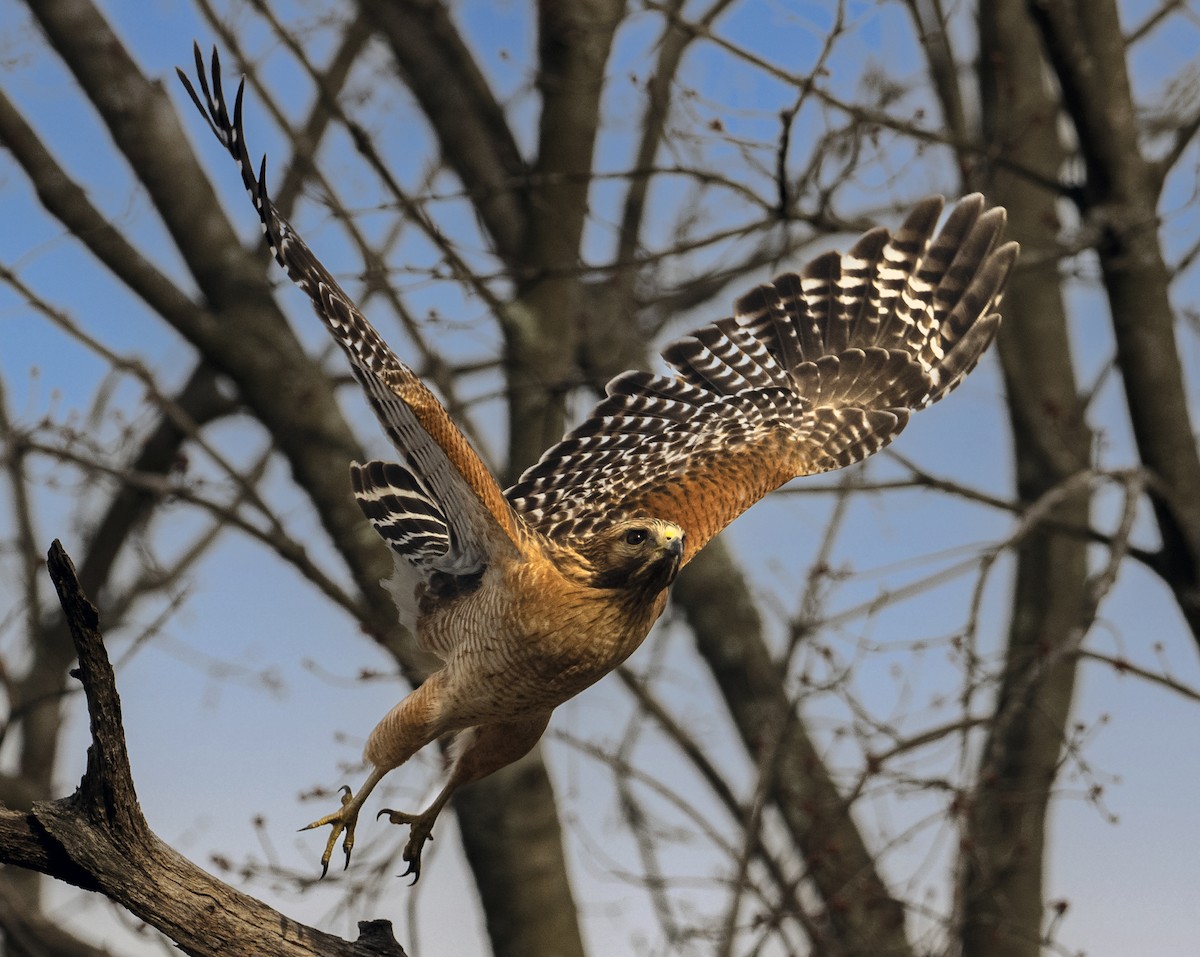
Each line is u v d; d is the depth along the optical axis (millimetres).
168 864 6738
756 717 15812
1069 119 12203
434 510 8438
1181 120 14430
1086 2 11992
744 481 9398
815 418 9977
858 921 12500
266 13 13953
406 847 8539
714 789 16094
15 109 13531
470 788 14203
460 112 15977
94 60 13883
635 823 13898
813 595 11852
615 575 7559
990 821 14422
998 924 11141
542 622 7578
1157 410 12164
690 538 8969
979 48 15945
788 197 12422
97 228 13641
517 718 8141
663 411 9773
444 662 8312
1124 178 12078
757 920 11211
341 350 7035
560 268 13062
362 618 13016
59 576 6020
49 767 16547
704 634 16469
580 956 14117
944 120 15805
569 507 9039
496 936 14102
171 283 13875
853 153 12289
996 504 13039
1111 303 12312
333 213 12641
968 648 10383
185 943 6766
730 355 10219
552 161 14766
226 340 13922
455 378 15523
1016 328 16203
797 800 13711
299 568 13148
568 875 14406
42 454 13531
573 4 14555
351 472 8750
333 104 13141
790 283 10570
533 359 14484
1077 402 16078
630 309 15336
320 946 6949
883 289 10625
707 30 12078
